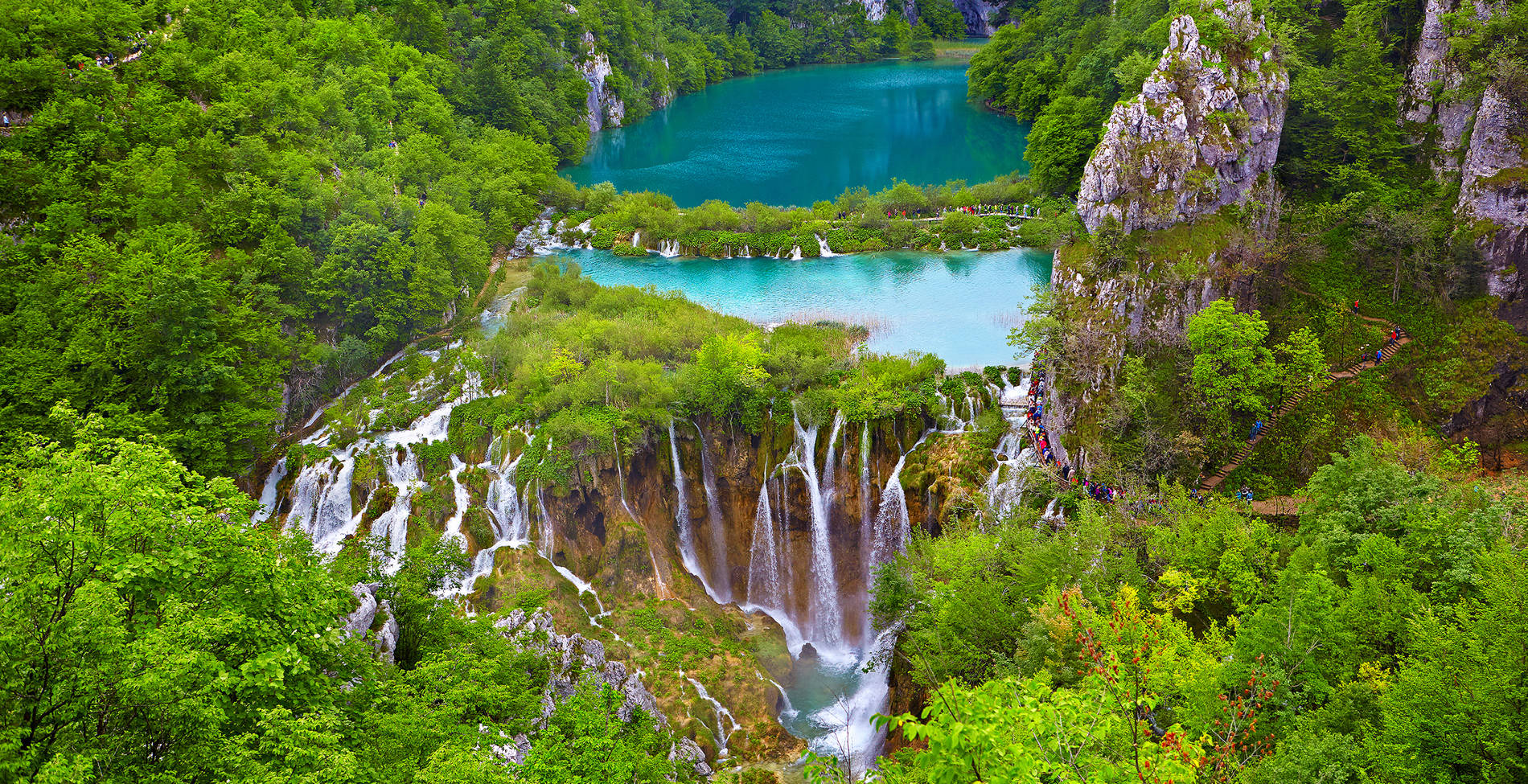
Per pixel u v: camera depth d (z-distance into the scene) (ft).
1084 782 74.08
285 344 281.33
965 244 435.12
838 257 435.94
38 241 270.67
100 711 94.79
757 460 270.87
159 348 248.93
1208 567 184.03
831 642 261.85
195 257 264.11
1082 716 83.97
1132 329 264.52
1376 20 324.60
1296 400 253.03
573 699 139.44
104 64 346.74
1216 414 246.88
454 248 346.74
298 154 341.21
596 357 289.12
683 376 270.26
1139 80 338.75
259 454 270.87
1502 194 266.16
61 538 99.86
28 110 312.71
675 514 269.85
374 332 310.86
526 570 245.65
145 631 98.78
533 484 252.21
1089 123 453.99
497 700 139.13
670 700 220.64
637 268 430.20
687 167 632.79
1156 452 241.55
